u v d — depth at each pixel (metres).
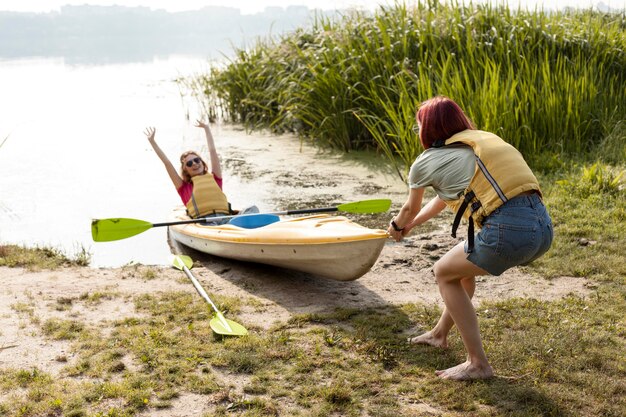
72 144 12.00
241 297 5.23
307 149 11.14
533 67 9.87
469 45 9.89
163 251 6.83
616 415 3.32
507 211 3.37
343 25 11.75
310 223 5.66
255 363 3.91
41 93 19.53
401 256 6.21
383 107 10.12
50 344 4.26
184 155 7.29
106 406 3.47
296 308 4.96
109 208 8.18
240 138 12.28
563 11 12.84
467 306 3.67
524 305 4.80
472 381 3.67
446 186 3.51
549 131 9.16
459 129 3.54
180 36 172.12
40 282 5.53
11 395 3.57
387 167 9.78
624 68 10.98
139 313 4.83
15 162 10.62
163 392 3.60
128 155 11.09
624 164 8.32
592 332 4.28
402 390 3.62
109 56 45.59
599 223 6.57
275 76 12.73
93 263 6.43
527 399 3.48
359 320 4.63
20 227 7.49
